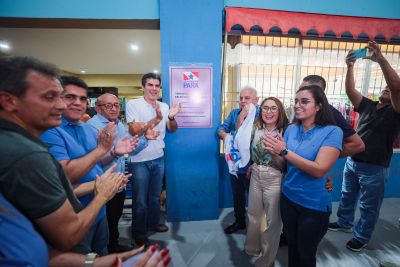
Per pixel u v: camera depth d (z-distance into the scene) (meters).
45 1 1.84
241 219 2.02
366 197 1.73
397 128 1.66
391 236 1.95
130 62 5.38
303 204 1.16
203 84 2.00
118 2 1.90
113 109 1.60
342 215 2.02
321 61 2.33
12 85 0.51
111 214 1.64
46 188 0.51
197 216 2.23
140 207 1.81
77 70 6.50
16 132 0.51
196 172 2.15
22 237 0.44
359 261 1.65
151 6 1.92
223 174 2.44
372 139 1.70
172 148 2.09
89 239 1.06
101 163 1.28
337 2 2.13
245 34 2.07
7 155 0.47
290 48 2.27
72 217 0.58
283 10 2.02
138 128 1.64
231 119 2.01
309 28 1.97
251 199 1.58
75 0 1.86
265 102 1.52
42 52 4.38
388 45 2.35
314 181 1.14
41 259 0.48
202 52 1.95
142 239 1.82
